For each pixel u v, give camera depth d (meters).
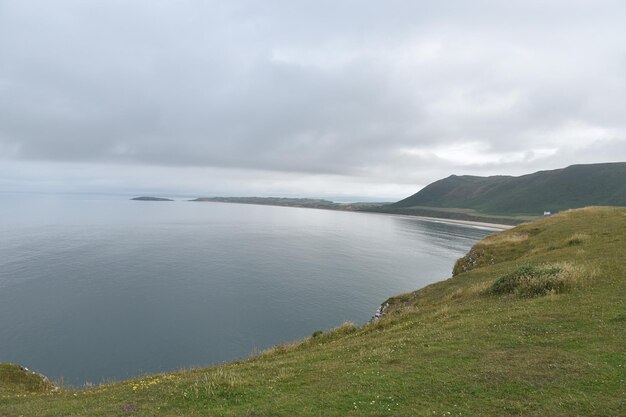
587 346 15.80
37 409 15.96
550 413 11.26
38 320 67.88
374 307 78.19
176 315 71.88
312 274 106.56
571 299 22.11
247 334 63.69
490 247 49.75
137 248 143.62
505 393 12.64
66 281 92.38
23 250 131.12
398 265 121.81
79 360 54.12
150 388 16.78
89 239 163.50
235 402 13.52
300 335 63.25
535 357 15.20
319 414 12.09
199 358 55.12
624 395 11.99
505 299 25.31
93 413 13.91
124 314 71.94
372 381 14.45
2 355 55.00
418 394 13.12
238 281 97.19
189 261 121.12
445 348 17.42
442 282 39.62
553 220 55.94
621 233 38.31
